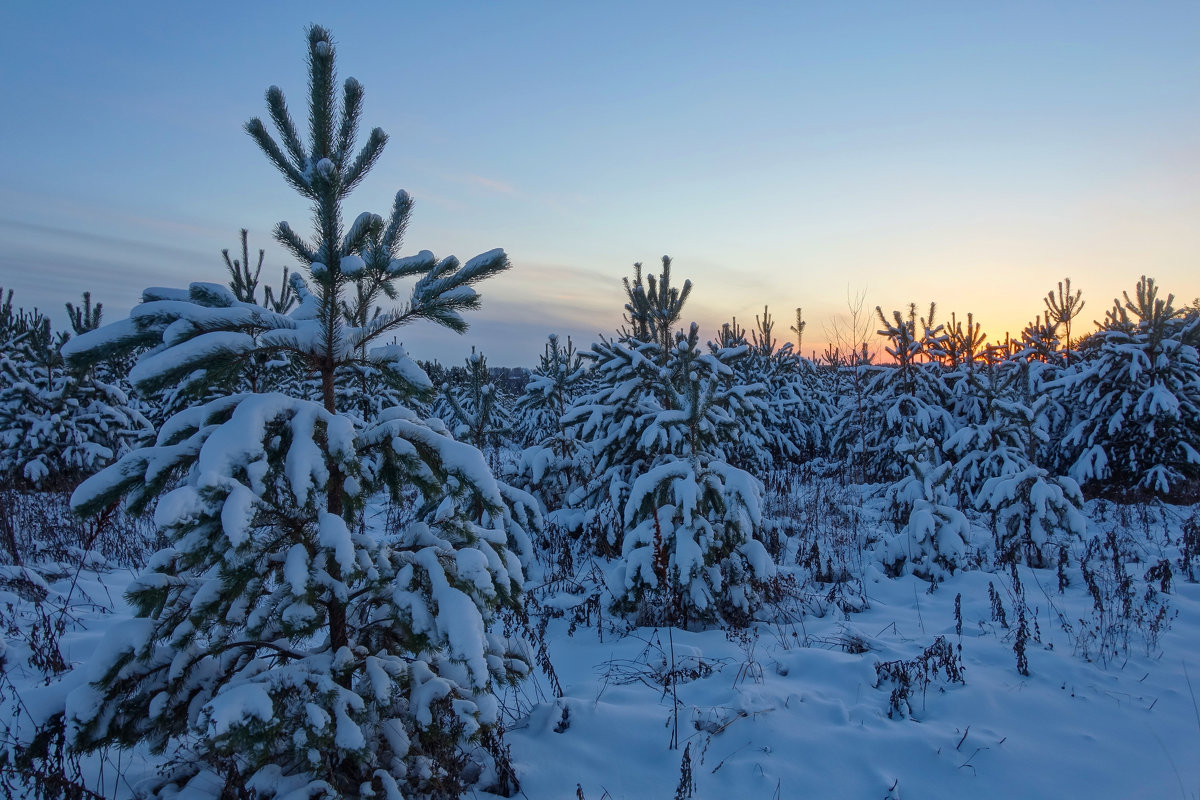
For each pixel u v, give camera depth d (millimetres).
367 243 2977
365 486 2893
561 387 11312
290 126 2879
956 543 6750
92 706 2240
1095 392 11219
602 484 7879
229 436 2283
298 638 2262
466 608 2428
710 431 6500
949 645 4051
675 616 5445
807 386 19797
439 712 2600
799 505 10805
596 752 3277
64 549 7164
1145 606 5324
